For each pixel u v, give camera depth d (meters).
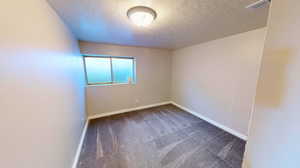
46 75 0.91
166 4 1.11
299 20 0.48
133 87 3.32
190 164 1.49
